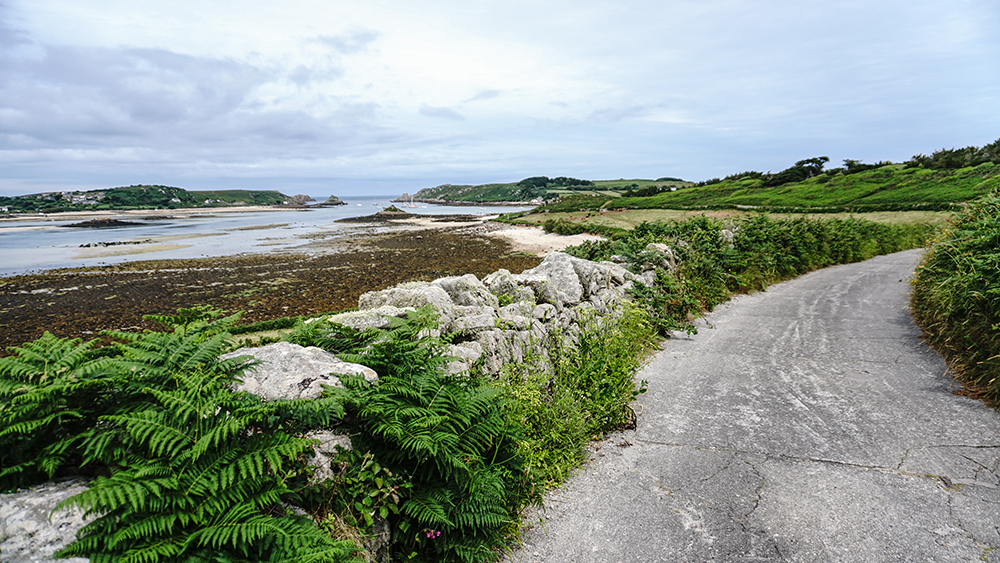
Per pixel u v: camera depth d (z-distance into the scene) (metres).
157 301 18.42
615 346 5.77
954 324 6.04
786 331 7.80
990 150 58.16
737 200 62.84
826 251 16.25
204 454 2.16
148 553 1.76
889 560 2.69
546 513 3.29
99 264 29.23
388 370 3.16
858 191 54.06
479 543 2.75
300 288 20.67
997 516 2.99
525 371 4.56
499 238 44.12
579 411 4.39
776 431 4.32
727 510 3.22
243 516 2.00
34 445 2.05
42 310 17.12
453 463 2.60
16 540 1.71
